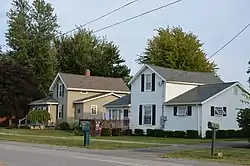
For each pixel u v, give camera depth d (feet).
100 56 268.00
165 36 236.43
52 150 81.46
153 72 149.89
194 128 135.33
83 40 265.13
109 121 149.07
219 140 117.80
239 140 117.60
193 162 62.59
